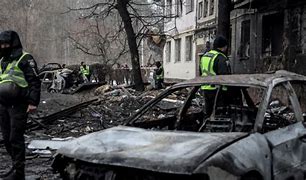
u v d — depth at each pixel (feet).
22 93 18.43
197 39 94.53
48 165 22.81
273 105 21.40
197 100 29.09
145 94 57.21
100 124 36.78
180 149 12.31
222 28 46.65
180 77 108.17
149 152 12.40
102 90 63.87
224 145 12.33
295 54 49.62
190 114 19.72
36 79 18.65
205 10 89.35
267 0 53.52
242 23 64.69
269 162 13.25
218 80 16.03
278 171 13.73
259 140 13.25
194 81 16.74
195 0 95.71
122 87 65.41
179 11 108.06
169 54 119.85
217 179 11.46
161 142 13.24
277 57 52.95
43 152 25.43
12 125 18.43
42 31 229.04
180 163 11.44
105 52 108.78
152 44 84.79
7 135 18.86
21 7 212.64
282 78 15.92
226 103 18.70
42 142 27.32
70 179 14.37
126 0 71.26
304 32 48.08
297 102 16.16
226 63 22.66
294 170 14.60
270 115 20.11
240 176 11.84
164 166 11.54
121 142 13.73
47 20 230.48
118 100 51.39
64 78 80.07
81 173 13.89
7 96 18.24
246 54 64.59
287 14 50.96
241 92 18.74
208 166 11.39
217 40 23.12
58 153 14.25
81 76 91.71
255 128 13.65
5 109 18.52
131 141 13.74
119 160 12.31
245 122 17.53
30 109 18.54
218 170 11.51
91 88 68.39
